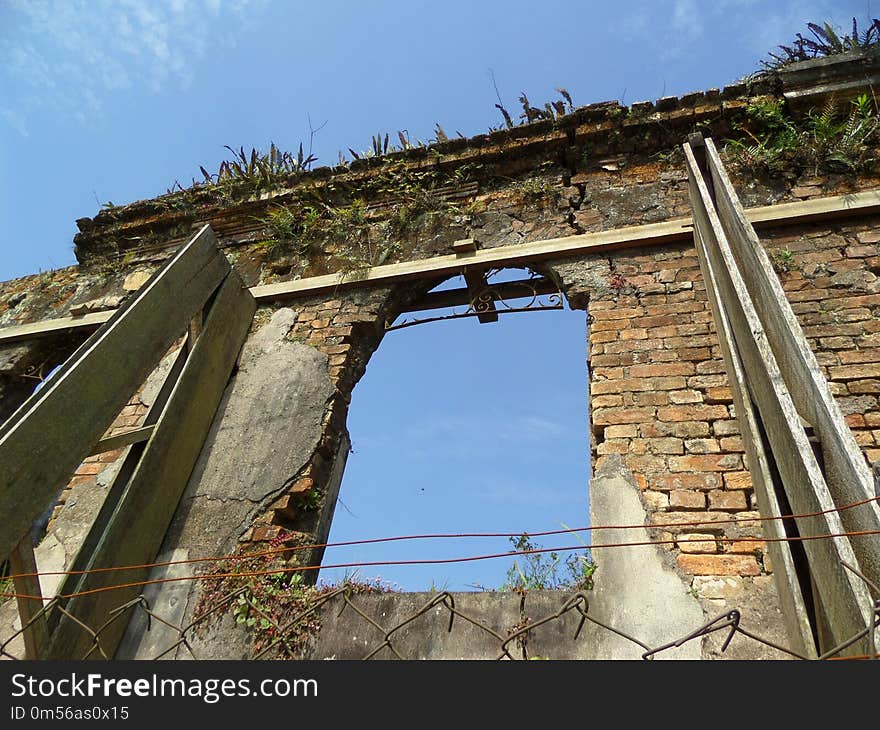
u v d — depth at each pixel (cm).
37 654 275
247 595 327
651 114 507
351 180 566
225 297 451
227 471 391
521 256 459
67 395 300
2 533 261
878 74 477
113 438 334
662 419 347
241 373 450
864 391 336
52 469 286
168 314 376
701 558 293
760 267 248
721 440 331
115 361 330
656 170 491
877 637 158
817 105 483
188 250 407
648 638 271
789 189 450
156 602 336
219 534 362
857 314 368
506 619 289
